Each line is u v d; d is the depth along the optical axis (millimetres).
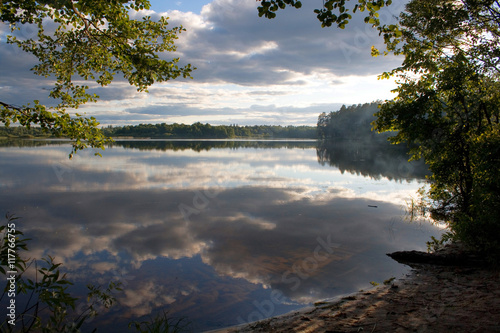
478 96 9938
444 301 4527
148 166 25922
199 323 4785
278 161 31594
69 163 26906
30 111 4219
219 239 8758
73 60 6223
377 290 5430
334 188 16703
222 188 16453
